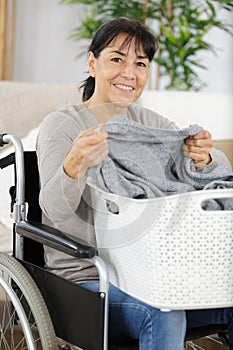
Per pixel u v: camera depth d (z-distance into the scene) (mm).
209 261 1745
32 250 2270
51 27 4434
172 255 1727
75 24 4457
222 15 4383
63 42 4457
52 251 2141
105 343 1796
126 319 1891
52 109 3174
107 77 2105
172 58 4258
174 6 4344
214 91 4477
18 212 2109
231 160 3129
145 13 4266
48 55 4449
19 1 4371
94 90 2240
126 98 2127
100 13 4305
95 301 1799
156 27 4551
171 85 4344
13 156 2170
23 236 2189
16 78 4422
